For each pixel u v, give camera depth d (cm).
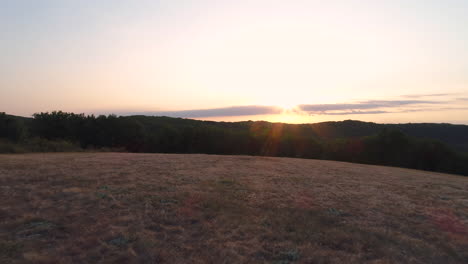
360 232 570
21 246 434
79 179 919
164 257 424
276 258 445
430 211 765
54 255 413
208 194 799
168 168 1310
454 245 533
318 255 459
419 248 509
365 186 1109
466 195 1026
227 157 2098
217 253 448
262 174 1284
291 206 733
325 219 641
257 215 644
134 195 748
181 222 575
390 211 742
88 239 470
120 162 1460
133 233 502
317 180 1198
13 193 715
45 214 575
